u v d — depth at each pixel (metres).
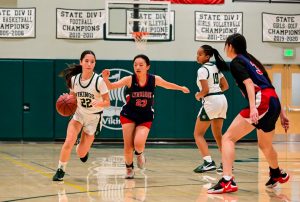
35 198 5.84
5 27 16.84
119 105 16.77
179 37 17.41
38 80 16.72
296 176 8.28
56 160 10.82
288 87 18.06
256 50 17.84
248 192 6.41
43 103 16.72
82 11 17.11
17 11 16.91
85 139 7.59
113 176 8.05
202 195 6.14
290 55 17.97
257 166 9.87
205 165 8.69
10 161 10.56
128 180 7.57
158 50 17.30
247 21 17.77
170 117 17.00
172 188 6.74
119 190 6.54
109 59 17.03
